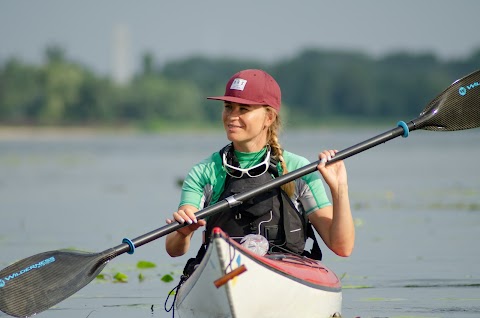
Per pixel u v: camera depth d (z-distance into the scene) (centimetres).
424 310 2620
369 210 5406
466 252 3738
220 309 2116
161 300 2858
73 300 2862
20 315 2300
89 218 5147
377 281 3117
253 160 2339
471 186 7050
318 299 2272
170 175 8962
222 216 2312
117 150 16500
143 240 2308
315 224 2352
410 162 11475
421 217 5003
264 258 2144
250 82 2289
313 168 2286
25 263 2352
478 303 2719
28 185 7850
